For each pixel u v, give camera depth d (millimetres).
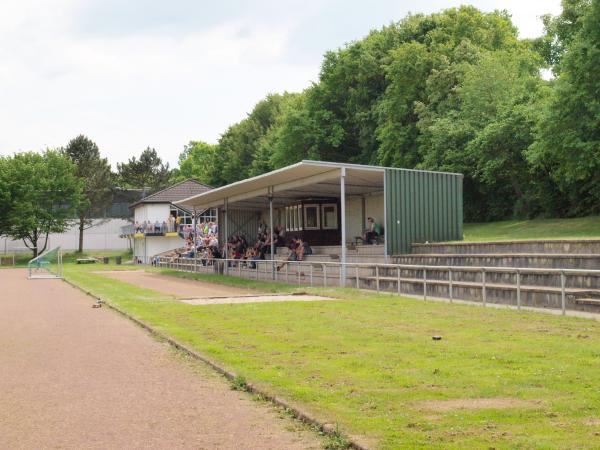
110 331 13047
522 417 5906
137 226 62281
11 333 12945
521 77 43438
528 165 39688
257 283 26672
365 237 29094
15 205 68125
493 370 7910
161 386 7922
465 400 6570
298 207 34938
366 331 11461
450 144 41594
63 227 72625
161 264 50406
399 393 6895
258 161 72688
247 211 43562
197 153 111875
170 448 5516
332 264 23031
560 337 10234
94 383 8180
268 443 5582
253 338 11039
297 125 57625
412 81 47188
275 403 6855
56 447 5613
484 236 29703
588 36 30953
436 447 5113
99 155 97625
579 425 5629
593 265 15703
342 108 57000
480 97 41156
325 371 8109
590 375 7508
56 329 13477
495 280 18016
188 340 11109
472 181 45844
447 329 11469
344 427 5738
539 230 29984
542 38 48906
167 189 63594
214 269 37375
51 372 8930
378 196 31375
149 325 13305
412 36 53500
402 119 48406
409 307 15242
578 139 30406
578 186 37625
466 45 45625
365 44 55156
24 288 27641
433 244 23453
